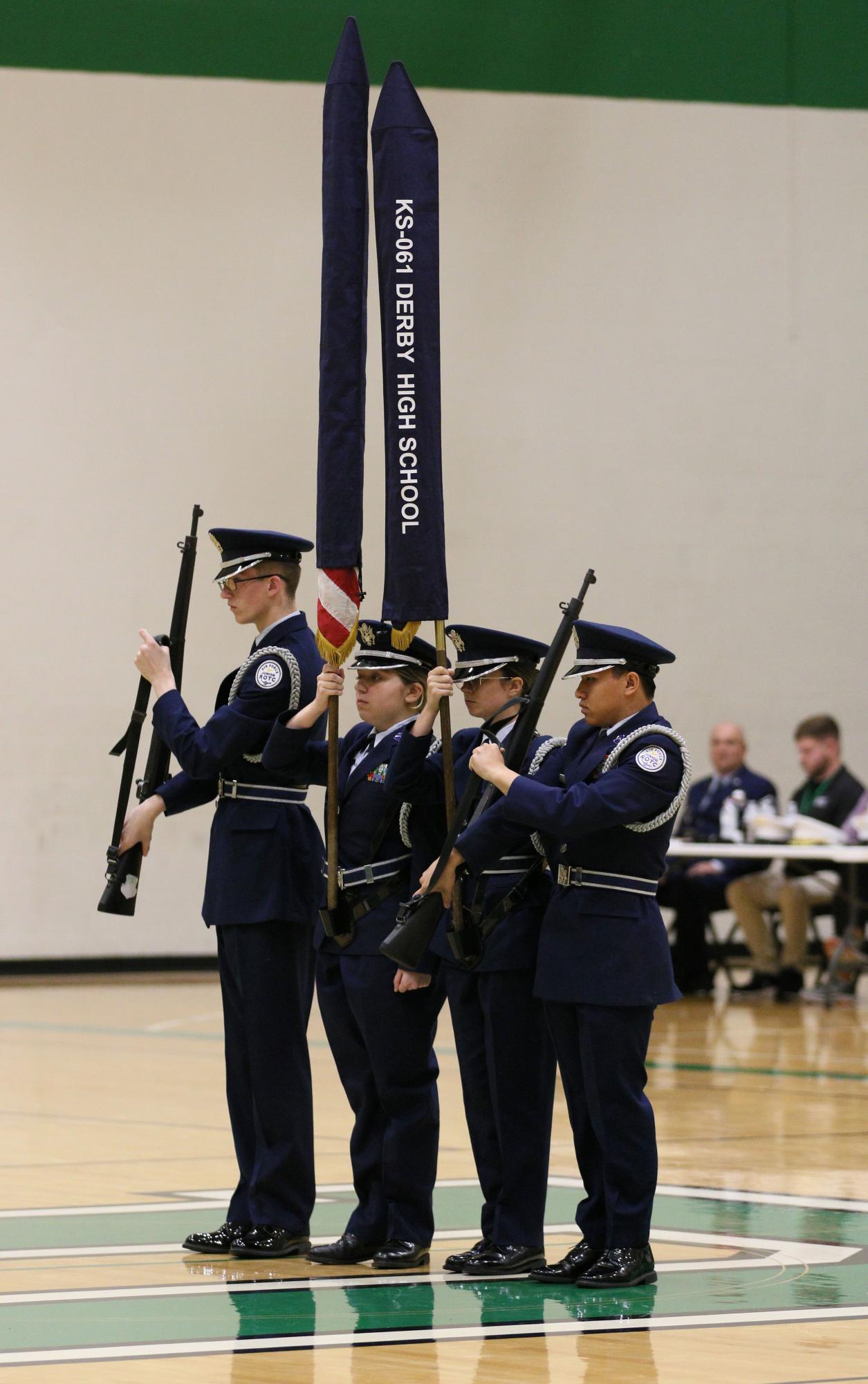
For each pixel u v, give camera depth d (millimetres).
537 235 26453
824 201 27453
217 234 25312
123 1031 19000
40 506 24609
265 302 25469
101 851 24828
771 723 27125
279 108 25516
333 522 8938
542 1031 8891
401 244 8812
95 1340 7312
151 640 9703
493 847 8492
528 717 8648
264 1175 9164
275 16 25484
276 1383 6652
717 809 22859
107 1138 12516
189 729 9344
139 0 24984
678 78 26906
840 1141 12352
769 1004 21906
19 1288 8273
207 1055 17062
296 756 9219
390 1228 9023
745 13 27109
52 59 24734
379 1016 9016
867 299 27578
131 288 24984
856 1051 17328
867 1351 7125
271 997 9312
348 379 8930
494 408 26328
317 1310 7859
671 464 26891
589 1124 8656
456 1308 7895
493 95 26312
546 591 26422
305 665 9500
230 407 25297
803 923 22156
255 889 9312
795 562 27250
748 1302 8000
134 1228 9648
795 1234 9438
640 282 26828
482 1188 9047
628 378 26766
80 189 24828
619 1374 6781
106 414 24859
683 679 26844
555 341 26516
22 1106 13914
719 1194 10523
